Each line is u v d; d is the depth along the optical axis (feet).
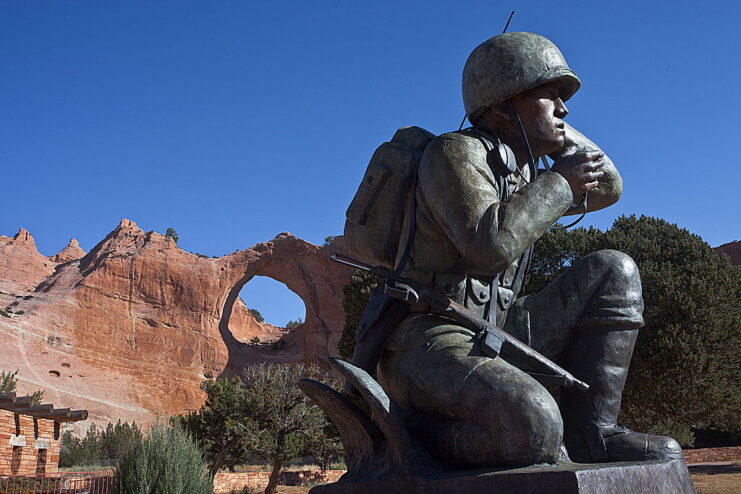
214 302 235.40
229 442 90.12
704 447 122.11
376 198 9.32
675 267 67.92
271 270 241.55
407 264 8.89
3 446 58.54
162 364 221.46
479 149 8.57
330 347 225.15
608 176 10.18
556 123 9.04
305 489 91.40
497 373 7.28
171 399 214.90
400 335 8.41
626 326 8.73
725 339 62.44
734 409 61.41
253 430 84.58
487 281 8.77
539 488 6.38
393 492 7.40
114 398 205.57
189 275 235.61
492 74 8.93
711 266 67.05
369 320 8.66
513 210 7.93
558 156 10.24
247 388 91.61
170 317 229.66
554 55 9.04
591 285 8.78
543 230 8.14
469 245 7.96
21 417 62.44
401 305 8.61
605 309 8.71
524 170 9.45
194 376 222.89
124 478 45.11
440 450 7.54
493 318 8.63
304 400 88.89
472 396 7.25
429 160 8.51
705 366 60.59
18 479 54.75
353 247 9.77
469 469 7.28
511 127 9.24
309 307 233.14
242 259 241.35
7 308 217.36
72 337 214.69
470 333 8.09
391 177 9.23
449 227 8.19
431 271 8.64
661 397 61.82
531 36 9.12
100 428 191.31
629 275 8.83
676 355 60.13
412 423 7.97
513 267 9.12
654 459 7.89
